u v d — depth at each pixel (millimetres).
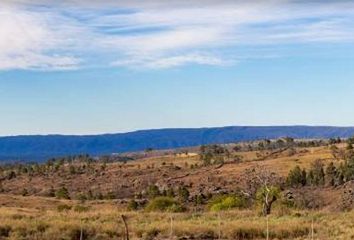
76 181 195875
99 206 91438
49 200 106250
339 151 189375
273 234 41531
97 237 38375
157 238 38719
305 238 39500
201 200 103125
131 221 48250
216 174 176750
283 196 84438
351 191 88125
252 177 120875
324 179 107562
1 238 36562
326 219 51938
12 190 179875
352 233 40688
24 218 47094
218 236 40562
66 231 38750
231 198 73938
